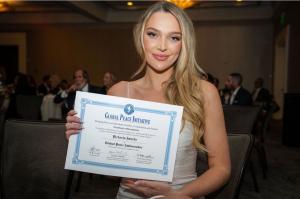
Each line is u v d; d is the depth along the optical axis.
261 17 9.81
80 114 1.14
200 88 1.28
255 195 3.39
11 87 6.18
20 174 1.67
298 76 6.71
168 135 1.15
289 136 6.04
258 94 7.80
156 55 1.25
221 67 10.79
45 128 1.70
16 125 1.69
